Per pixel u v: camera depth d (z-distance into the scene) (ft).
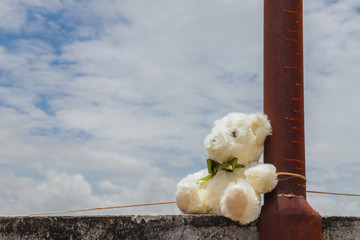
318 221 4.29
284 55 4.54
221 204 4.27
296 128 4.47
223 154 4.49
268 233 4.26
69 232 4.05
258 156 4.56
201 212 4.52
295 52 4.57
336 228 4.46
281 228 4.22
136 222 4.13
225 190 4.37
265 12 4.69
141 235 4.11
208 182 4.59
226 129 4.50
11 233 4.11
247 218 4.24
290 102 4.49
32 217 4.08
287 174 4.37
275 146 4.45
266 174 4.28
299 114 4.51
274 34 4.58
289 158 4.41
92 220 4.08
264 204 4.41
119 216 4.12
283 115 4.47
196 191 4.50
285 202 4.28
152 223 4.15
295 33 4.59
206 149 4.58
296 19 4.61
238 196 4.20
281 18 4.59
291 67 4.53
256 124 4.47
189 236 4.17
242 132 4.46
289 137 4.44
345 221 4.50
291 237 4.20
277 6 4.61
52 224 4.06
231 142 4.46
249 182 4.34
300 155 4.45
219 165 4.59
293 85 4.51
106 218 4.09
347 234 4.48
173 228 4.17
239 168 4.52
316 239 4.25
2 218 4.17
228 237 4.25
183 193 4.47
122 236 4.09
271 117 4.51
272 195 4.37
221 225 4.25
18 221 4.10
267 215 4.29
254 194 4.27
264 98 4.62
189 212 4.50
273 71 4.55
